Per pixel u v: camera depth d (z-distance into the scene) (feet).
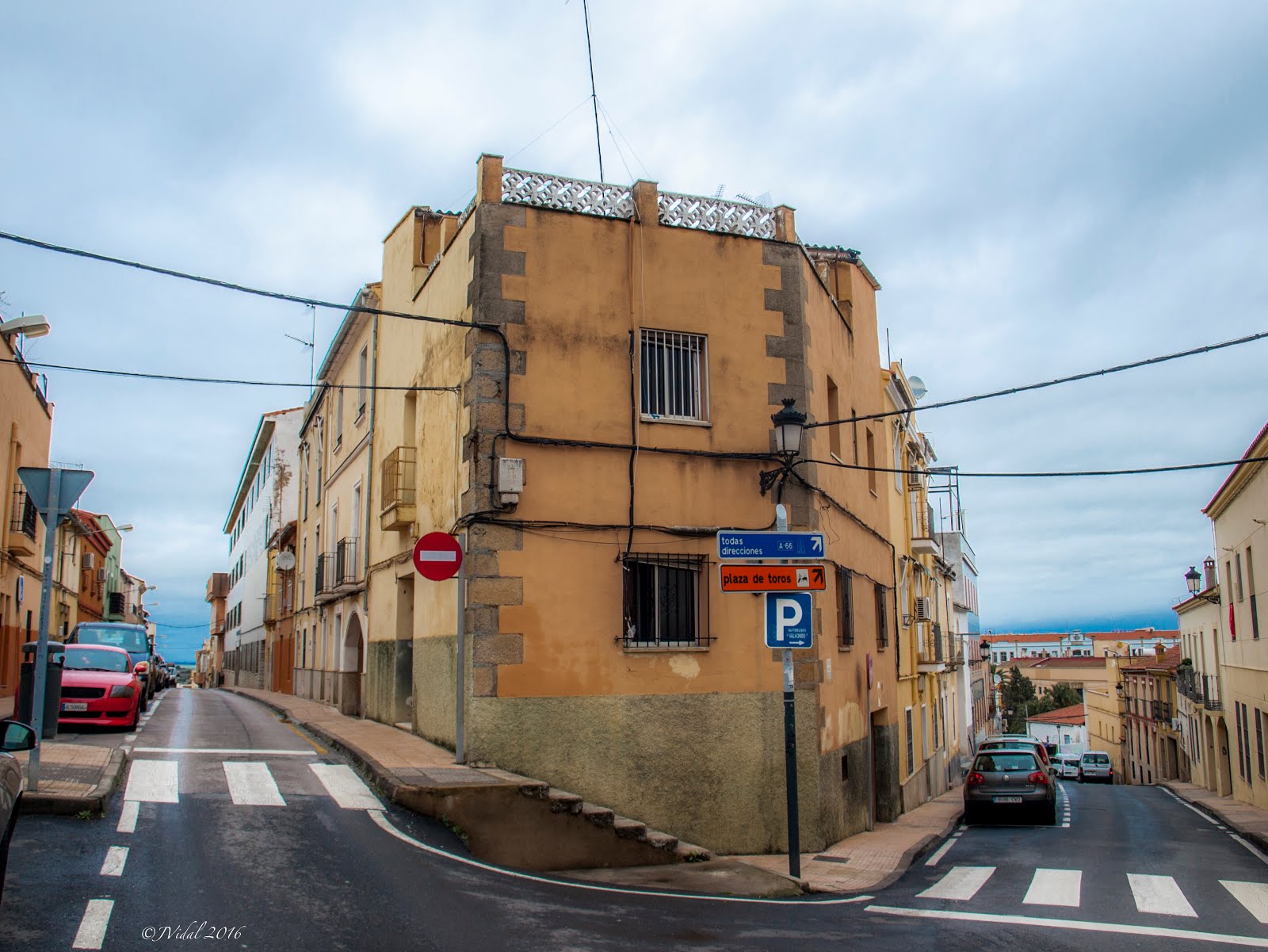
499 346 41.70
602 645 41.11
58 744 43.55
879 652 61.62
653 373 44.57
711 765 41.91
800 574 34.71
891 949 24.03
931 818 65.21
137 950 19.06
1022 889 35.14
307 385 37.17
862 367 62.03
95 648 57.06
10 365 71.92
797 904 30.25
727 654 43.06
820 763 44.45
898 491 82.28
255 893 23.41
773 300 47.01
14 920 20.25
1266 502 75.61
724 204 47.39
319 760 42.57
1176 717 151.53
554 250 43.24
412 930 21.83
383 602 59.62
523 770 39.19
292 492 138.72
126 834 27.81
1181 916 29.99
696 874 33.78
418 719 48.80
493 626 39.75
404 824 32.12
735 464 44.73
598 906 26.32
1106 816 72.28
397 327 59.00
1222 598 98.17
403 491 53.11
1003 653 527.81
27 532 77.10
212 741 48.75
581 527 41.52
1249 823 63.67
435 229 55.57
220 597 267.39
